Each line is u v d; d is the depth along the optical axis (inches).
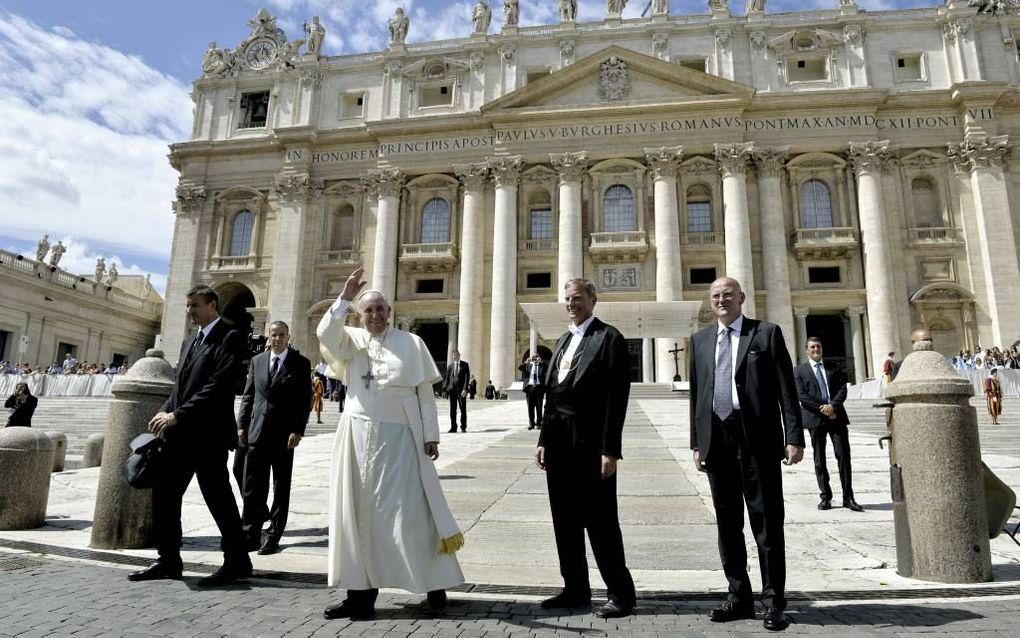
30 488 258.4
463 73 1528.1
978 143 1298.0
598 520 156.0
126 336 1817.2
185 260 1537.9
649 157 1378.0
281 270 1477.6
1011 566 195.9
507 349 1341.0
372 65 1581.0
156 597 165.8
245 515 225.6
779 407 160.6
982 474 188.4
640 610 155.1
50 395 1176.2
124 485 224.1
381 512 152.3
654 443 507.5
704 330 175.2
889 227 1316.4
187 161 1600.6
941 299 1264.8
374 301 170.1
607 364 161.6
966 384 190.9
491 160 1435.8
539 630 140.6
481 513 271.3
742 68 1430.9
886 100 1339.8
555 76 1418.6
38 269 1501.0
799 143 1363.2
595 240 1373.0
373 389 162.6
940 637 134.8
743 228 1316.4
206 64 1673.2
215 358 193.9
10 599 161.6
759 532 149.9
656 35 1464.1
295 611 154.8
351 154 1534.2
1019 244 1280.8
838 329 1400.1
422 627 142.4
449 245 1434.5
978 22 1380.4
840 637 135.6
